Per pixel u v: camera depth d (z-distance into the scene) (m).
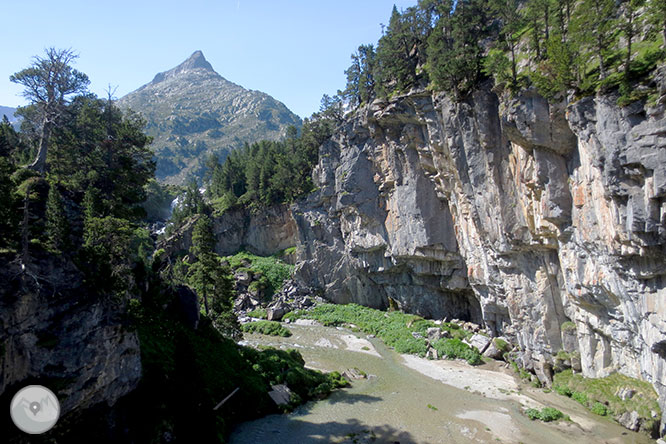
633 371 33.12
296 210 85.12
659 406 29.70
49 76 35.97
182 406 30.08
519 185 38.69
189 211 102.44
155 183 120.94
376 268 70.00
